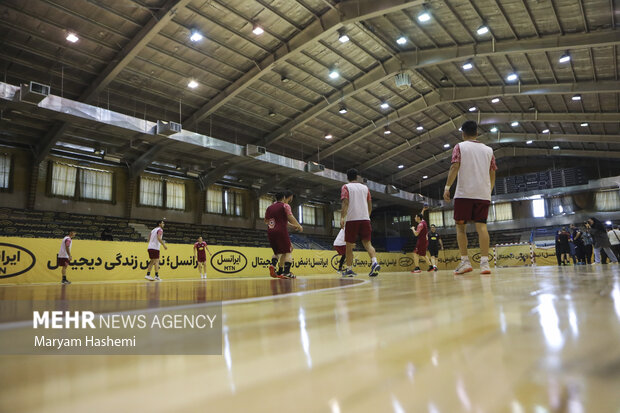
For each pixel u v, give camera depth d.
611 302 0.77
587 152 22.98
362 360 0.35
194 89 14.05
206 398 0.24
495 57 13.79
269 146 19.81
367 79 14.98
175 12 10.14
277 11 11.23
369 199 5.16
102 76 12.15
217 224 21.36
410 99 17.41
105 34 10.91
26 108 10.77
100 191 17.45
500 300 0.90
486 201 3.44
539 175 25.58
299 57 13.56
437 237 10.00
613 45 11.67
